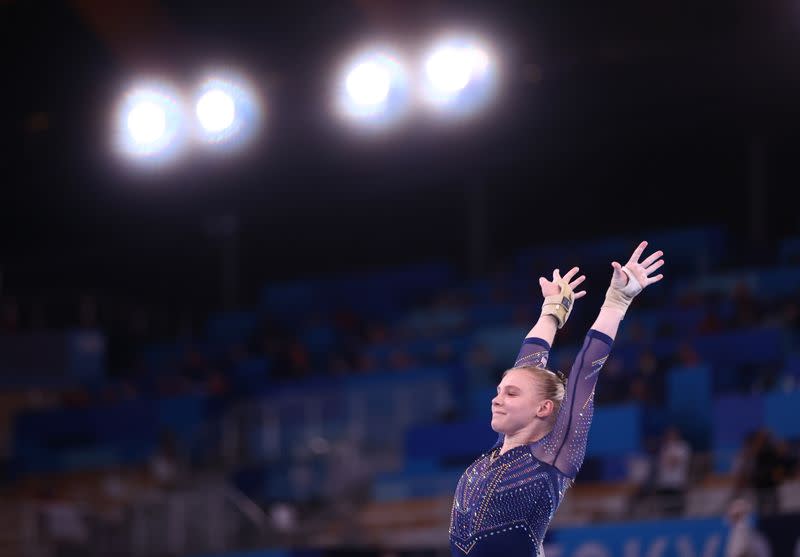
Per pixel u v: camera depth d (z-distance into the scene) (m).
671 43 31.81
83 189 39.84
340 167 41.03
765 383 31.98
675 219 46.72
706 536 24.45
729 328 35.50
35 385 44.00
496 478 7.58
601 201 47.88
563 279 8.80
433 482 31.89
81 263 49.75
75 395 42.69
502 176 48.69
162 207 42.53
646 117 39.28
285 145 37.06
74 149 36.22
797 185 44.44
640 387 31.45
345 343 43.59
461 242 49.97
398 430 36.53
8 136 35.72
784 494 25.00
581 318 41.72
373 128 35.72
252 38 32.06
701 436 30.70
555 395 7.77
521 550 7.45
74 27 31.03
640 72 34.97
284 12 31.06
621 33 30.94
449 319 43.50
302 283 48.81
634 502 28.19
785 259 41.12
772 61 33.59
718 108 38.50
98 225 44.44
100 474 39.19
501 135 40.41
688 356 32.75
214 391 40.72
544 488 7.51
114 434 40.44
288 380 40.75
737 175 45.78
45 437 41.09
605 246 44.03
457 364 38.44
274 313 48.16
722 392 33.19
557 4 29.69
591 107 37.97
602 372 32.62
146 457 39.66
